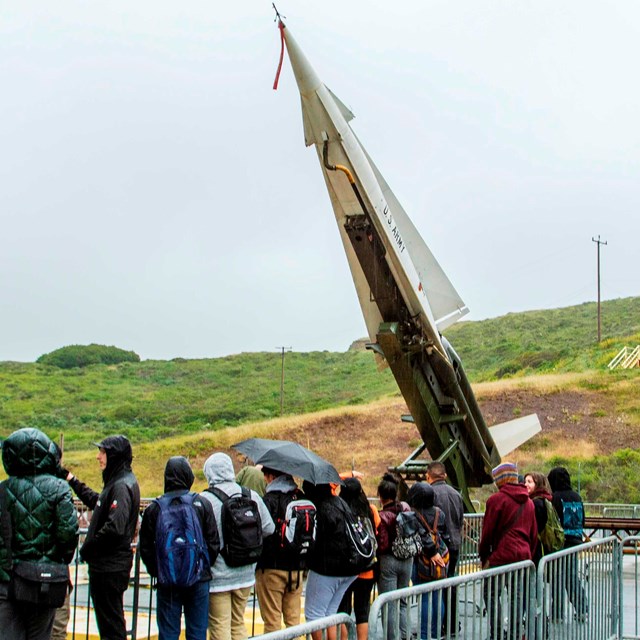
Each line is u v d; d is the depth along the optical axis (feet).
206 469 21.58
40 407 211.00
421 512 25.99
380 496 26.18
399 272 39.22
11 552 16.88
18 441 17.19
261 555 21.90
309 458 22.27
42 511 17.06
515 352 222.28
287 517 21.76
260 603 22.13
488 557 25.59
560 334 234.38
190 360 277.03
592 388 150.10
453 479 45.09
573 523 31.99
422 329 40.75
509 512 25.07
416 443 134.82
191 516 19.65
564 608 24.61
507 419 141.38
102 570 19.36
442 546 26.99
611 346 190.39
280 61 36.32
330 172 37.93
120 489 19.43
